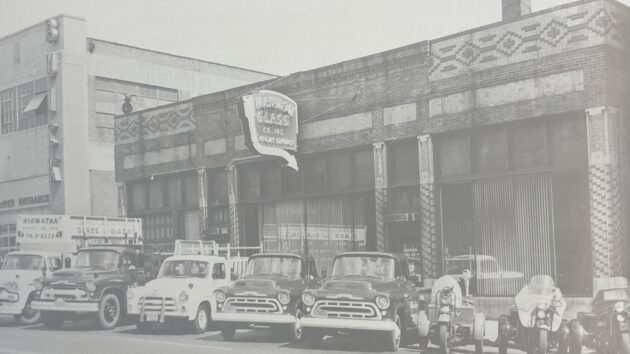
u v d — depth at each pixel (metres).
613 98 18.53
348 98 23.86
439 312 14.17
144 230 31.02
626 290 13.91
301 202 25.42
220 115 27.95
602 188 18.25
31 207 37.94
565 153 19.17
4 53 40.16
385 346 15.15
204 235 28.25
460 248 21.02
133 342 16.75
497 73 20.30
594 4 18.64
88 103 38.06
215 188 28.38
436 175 21.52
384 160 22.77
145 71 40.84
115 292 20.62
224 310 16.92
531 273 19.61
